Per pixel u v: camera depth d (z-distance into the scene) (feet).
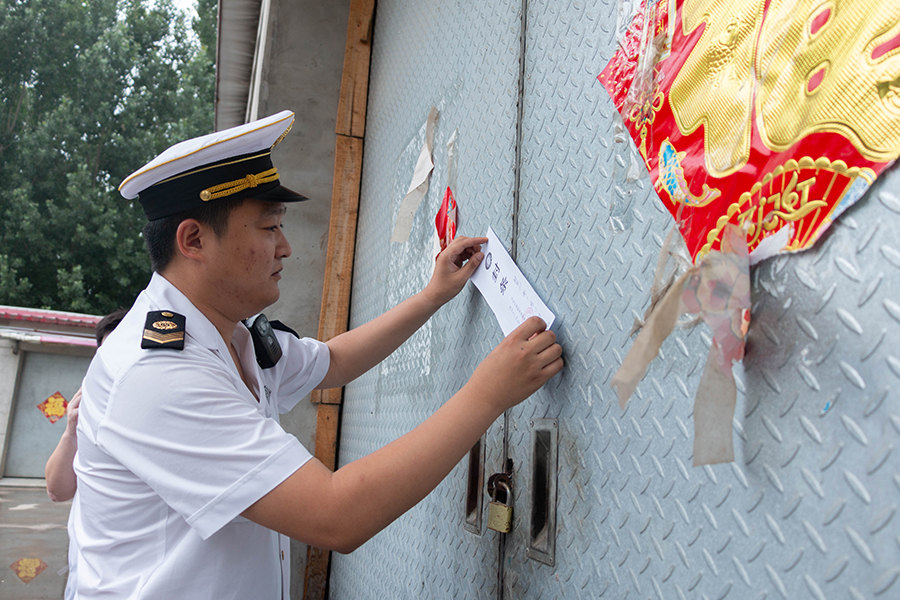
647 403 3.10
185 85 86.02
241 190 3.85
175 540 3.56
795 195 2.36
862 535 2.04
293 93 10.23
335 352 5.24
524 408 4.20
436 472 3.27
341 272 9.62
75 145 80.23
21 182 77.10
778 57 2.50
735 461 2.55
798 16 2.43
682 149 3.03
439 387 5.69
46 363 22.44
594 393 3.51
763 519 2.40
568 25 4.23
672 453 2.91
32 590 18.04
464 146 5.74
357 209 9.81
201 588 3.51
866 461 2.05
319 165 10.22
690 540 2.74
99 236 73.46
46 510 19.63
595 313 3.58
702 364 2.79
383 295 8.03
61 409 22.47
